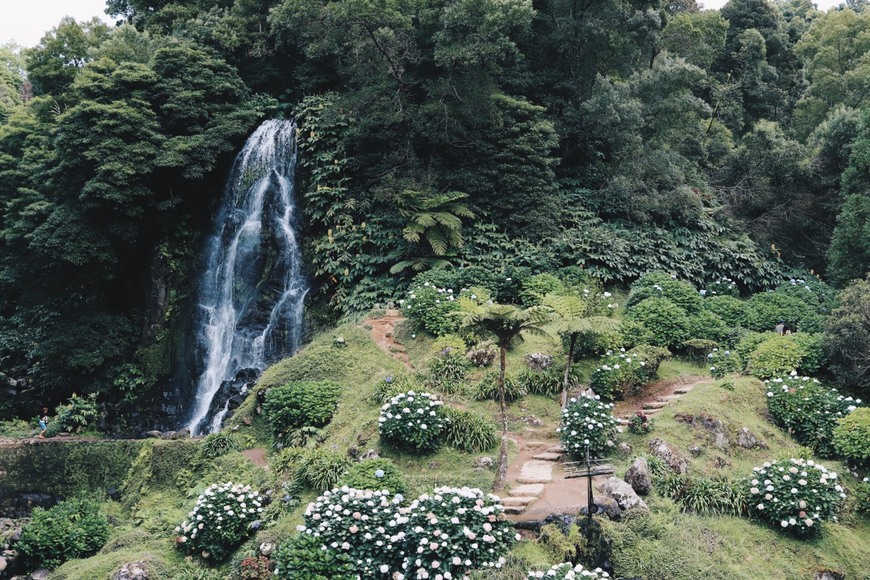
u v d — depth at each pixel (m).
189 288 24.23
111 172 22.75
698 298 19.22
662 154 24.36
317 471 13.33
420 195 21.62
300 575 10.21
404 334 18.47
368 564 10.40
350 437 14.58
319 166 23.30
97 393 22.55
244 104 25.72
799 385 14.79
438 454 13.59
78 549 13.93
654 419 14.06
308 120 24.00
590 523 10.62
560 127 24.97
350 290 21.34
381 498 11.20
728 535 11.07
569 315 16.09
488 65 22.41
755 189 25.42
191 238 24.78
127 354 23.73
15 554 13.98
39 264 23.88
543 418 15.09
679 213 23.95
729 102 33.94
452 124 22.31
